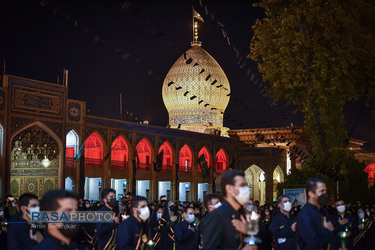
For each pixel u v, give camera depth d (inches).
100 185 1280.8
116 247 340.5
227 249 175.9
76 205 166.1
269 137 1612.9
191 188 1487.5
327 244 231.1
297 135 1581.0
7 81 992.9
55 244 159.8
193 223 421.4
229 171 184.1
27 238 263.0
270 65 961.5
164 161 1489.9
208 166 1555.1
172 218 453.1
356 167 969.5
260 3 976.3
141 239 284.8
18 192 1136.8
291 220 350.3
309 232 225.5
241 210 185.6
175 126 1747.0
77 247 170.2
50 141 1091.9
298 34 903.7
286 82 930.1
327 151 908.0
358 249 598.5
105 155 1203.2
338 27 897.5
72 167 1122.7
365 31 933.2
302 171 959.0
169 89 1754.4
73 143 1179.9
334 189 919.0
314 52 904.3
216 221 177.0
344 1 906.7
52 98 1082.7
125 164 1280.8
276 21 974.4
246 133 1653.5
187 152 1556.3
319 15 882.1
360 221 570.3
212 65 1748.3
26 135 1072.2
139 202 282.4
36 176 1119.0
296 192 680.4
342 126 925.2
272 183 1573.6
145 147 1382.9
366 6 915.4
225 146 1606.8
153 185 1341.0
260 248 399.9
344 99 1023.0
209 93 1722.4
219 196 387.5
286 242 348.2
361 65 948.0
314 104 911.0
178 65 1760.6
